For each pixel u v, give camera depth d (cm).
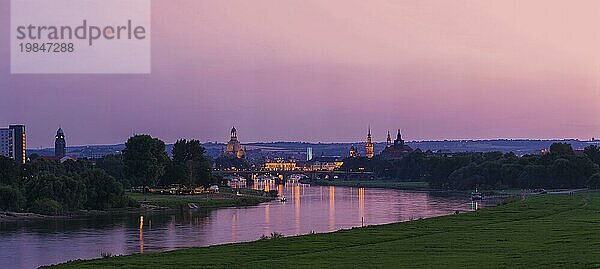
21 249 16500
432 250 11894
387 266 10125
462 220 18738
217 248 12750
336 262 10662
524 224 16800
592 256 10388
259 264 10581
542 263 9856
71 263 11231
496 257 10781
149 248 16388
